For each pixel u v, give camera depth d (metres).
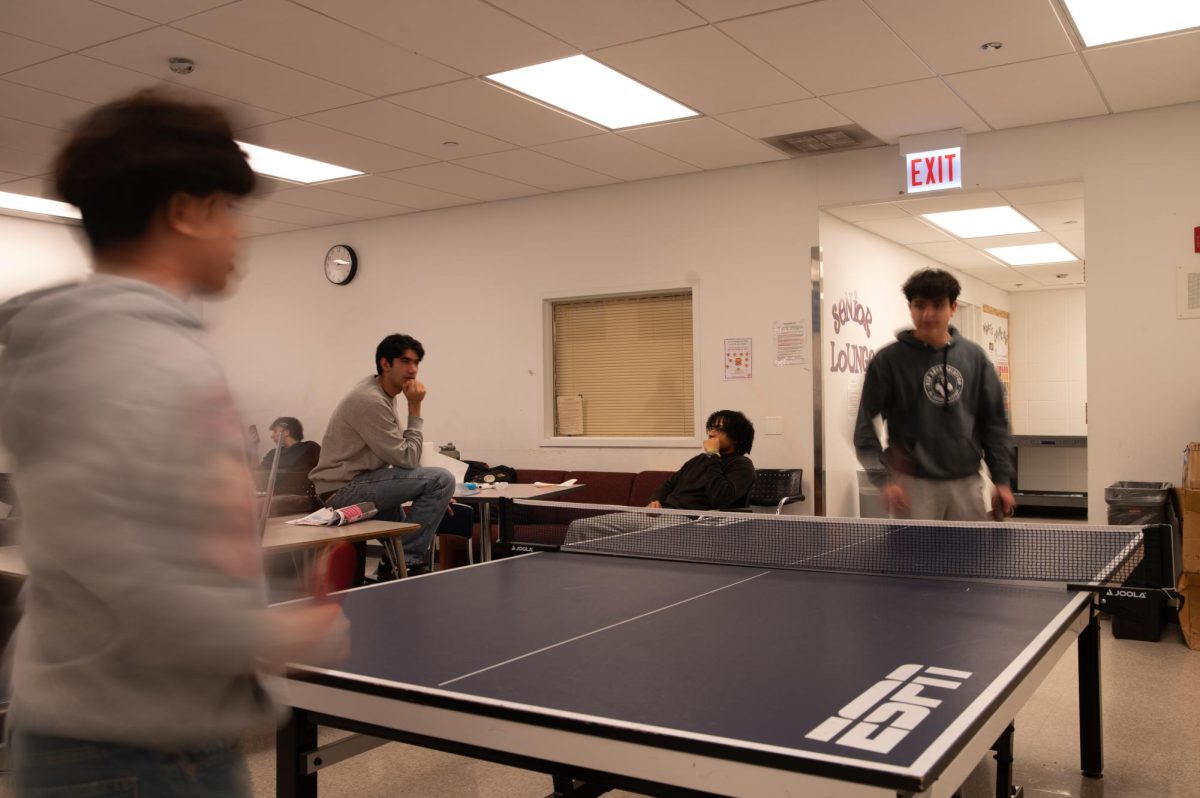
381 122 5.84
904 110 5.67
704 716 1.39
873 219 7.78
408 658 1.78
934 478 4.09
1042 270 11.09
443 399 8.38
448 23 4.37
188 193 1.01
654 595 2.40
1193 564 4.84
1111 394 5.76
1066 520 10.88
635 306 7.66
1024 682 1.67
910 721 1.35
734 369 7.06
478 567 2.89
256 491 1.01
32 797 0.96
